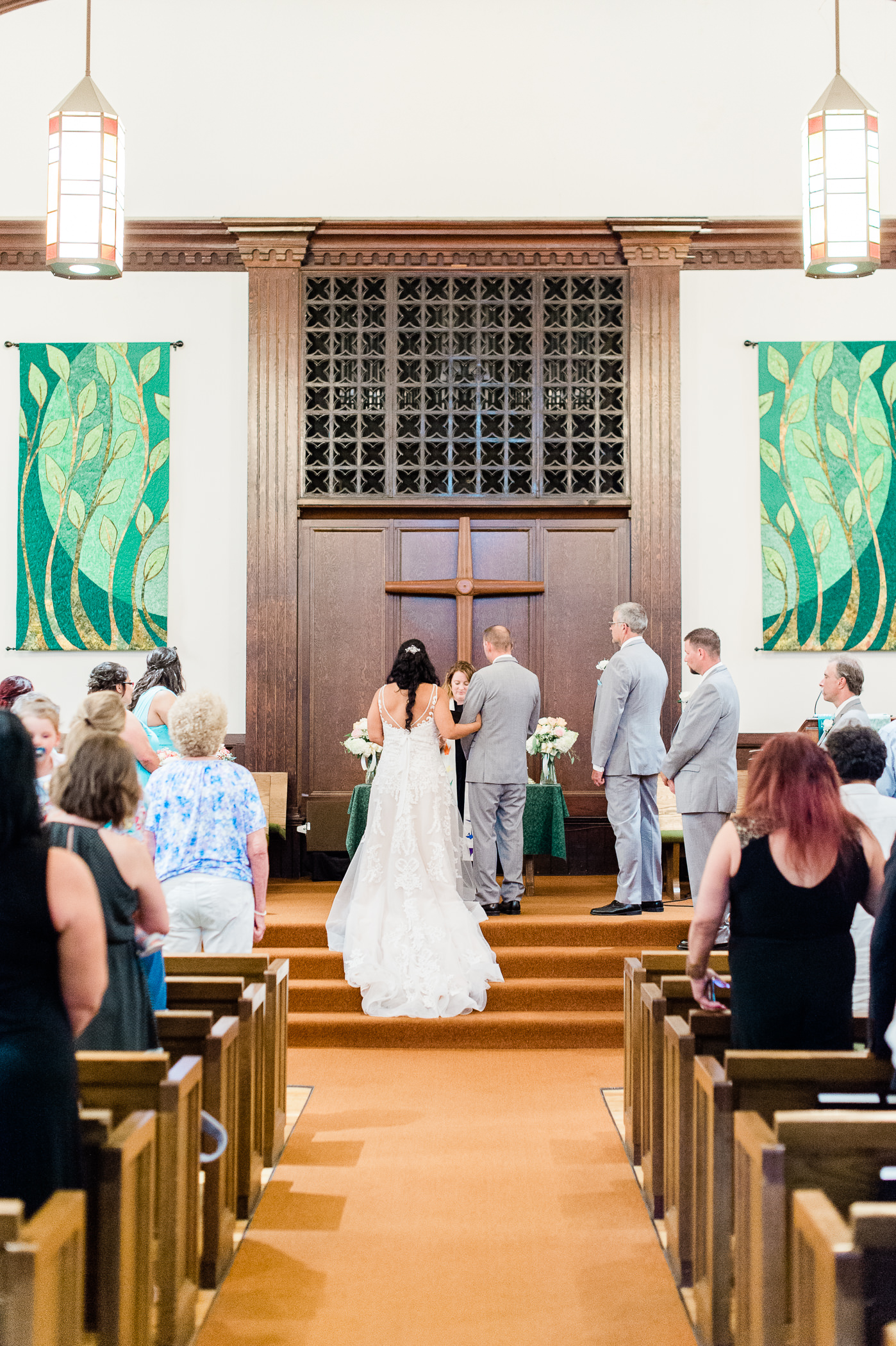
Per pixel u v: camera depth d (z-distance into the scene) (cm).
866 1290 183
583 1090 483
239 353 812
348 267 810
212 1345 273
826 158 490
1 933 220
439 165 816
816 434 809
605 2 815
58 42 814
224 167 815
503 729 634
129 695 590
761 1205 224
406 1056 535
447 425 812
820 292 814
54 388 809
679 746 559
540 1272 314
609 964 594
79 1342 202
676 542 799
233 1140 341
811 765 301
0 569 806
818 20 816
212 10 819
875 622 802
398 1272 313
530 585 802
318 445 816
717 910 310
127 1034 291
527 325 816
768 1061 264
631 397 803
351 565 810
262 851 424
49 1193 216
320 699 802
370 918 559
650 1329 283
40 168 812
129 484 806
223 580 805
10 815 222
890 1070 262
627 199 815
